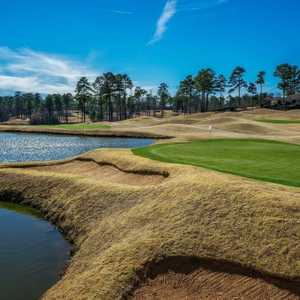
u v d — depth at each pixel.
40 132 73.62
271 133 57.75
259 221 12.20
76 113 188.38
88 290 11.23
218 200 13.87
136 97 149.00
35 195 22.80
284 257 10.73
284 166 19.62
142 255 12.14
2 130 77.88
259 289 10.30
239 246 11.57
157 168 20.61
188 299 10.54
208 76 120.06
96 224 16.91
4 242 16.77
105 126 80.75
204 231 12.57
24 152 43.38
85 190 20.52
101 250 13.91
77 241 16.50
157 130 64.38
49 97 155.88
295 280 10.09
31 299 11.95
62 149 46.31
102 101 128.62
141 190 17.83
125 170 22.31
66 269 13.77
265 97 134.38
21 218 20.27
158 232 13.23
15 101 191.62
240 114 100.88
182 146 29.98
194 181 15.97
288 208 12.41
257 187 14.35
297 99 112.69
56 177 23.66
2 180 25.17
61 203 20.58
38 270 13.92
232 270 11.07
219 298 10.37
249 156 23.73
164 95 151.00
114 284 11.19
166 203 15.12
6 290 12.48
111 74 121.44
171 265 11.73
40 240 17.05
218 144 31.58
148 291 11.05
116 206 17.55
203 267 11.44
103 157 26.19
